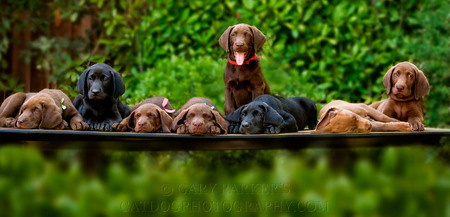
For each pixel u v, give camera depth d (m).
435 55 6.25
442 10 6.48
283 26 7.01
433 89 6.19
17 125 3.67
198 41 7.01
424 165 5.22
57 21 7.95
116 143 3.73
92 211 4.69
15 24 7.87
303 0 6.89
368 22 6.88
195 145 3.71
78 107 4.30
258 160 5.49
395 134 3.85
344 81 7.00
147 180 5.05
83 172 5.04
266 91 4.84
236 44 4.21
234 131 3.91
